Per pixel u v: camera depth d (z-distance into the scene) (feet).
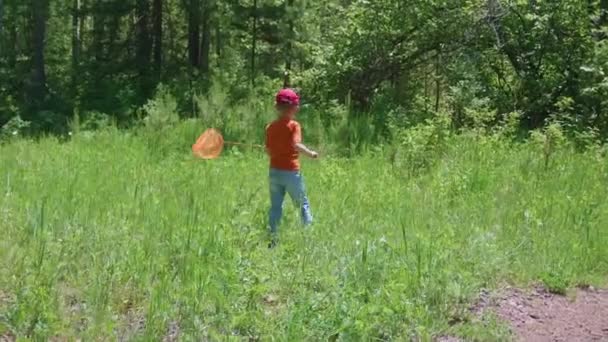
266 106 54.44
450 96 53.36
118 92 69.97
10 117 70.85
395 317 16.75
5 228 22.15
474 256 21.70
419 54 59.41
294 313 16.25
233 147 44.39
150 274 18.79
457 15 57.26
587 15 54.75
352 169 38.60
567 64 54.39
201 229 21.93
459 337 17.31
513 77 57.36
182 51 87.56
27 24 95.81
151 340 15.44
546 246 23.67
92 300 17.11
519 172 36.22
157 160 42.88
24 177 32.45
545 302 20.31
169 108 51.75
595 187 33.53
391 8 58.49
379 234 23.93
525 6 55.88
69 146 47.11
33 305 16.33
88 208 25.18
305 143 47.29
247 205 27.20
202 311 16.87
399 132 46.21
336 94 59.67
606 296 21.20
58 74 86.02
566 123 49.90
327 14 69.26
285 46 65.57
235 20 65.72
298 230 23.40
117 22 82.43
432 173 36.04
